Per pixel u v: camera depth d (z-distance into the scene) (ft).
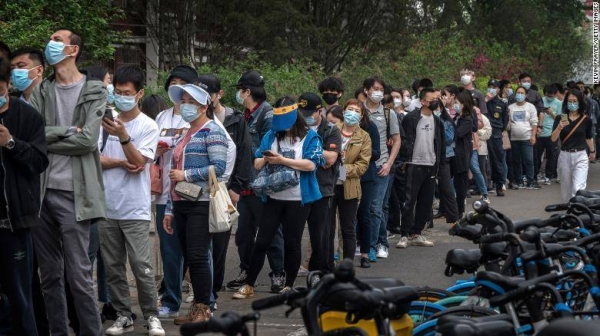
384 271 45.34
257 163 37.35
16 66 29.66
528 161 81.05
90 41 66.08
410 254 49.88
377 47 102.53
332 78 43.60
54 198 28.50
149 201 32.37
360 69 90.84
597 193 35.65
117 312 32.65
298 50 92.84
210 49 92.17
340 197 41.57
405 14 104.68
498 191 76.69
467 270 24.25
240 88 40.37
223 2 90.27
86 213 28.48
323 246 38.47
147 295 32.17
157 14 91.56
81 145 28.07
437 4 115.44
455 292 26.13
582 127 58.13
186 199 32.45
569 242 26.00
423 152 50.26
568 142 58.39
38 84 29.40
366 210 45.14
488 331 19.51
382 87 46.24
